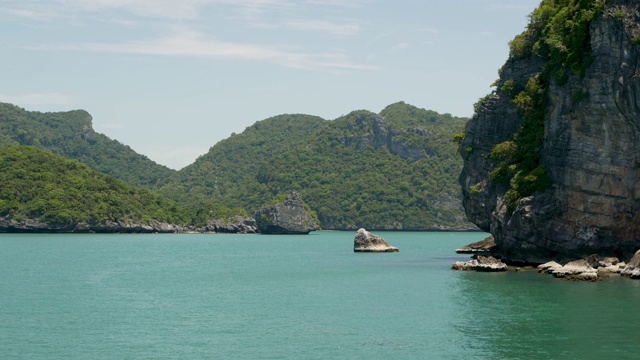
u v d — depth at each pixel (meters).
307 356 40.59
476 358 39.59
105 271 93.25
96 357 40.84
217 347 42.97
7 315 54.56
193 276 85.94
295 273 88.19
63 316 54.06
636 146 73.56
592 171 75.69
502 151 88.44
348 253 133.75
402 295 63.03
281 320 51.56
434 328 47.56
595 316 50.34
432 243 189.50
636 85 71.50
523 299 58.34
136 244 178.12
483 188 92.44
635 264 71.56
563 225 78.12
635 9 72.75
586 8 76.69
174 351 42.09
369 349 42.00
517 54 92.62
